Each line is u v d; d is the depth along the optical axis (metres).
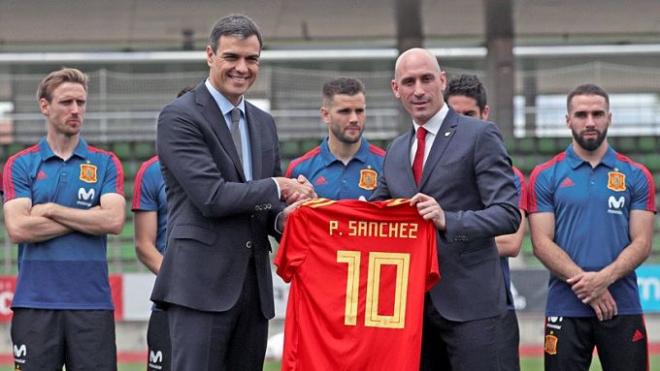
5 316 16.19
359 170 8.34
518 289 15.54
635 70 25.17
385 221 6.12
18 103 23.97
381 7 18.52
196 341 6.04
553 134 22.30
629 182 7.84
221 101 6.20
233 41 6.05
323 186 8.33
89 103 22.77
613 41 21.95
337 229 6.18
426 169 6.32
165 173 6.22
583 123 7.75
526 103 25.09
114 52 22.75
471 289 6.24
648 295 15.85
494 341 6.24
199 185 5.95
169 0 18.06
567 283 7.80
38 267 7.60
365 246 6.15
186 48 22.34
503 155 6.21
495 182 6.14
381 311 6.10
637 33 20.77
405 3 18.28
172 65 25.80
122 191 7.86
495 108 20.84
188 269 6.05
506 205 6.08
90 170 7.77
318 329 6.16
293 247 6.20
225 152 6.12
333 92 8.18
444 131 6.34
